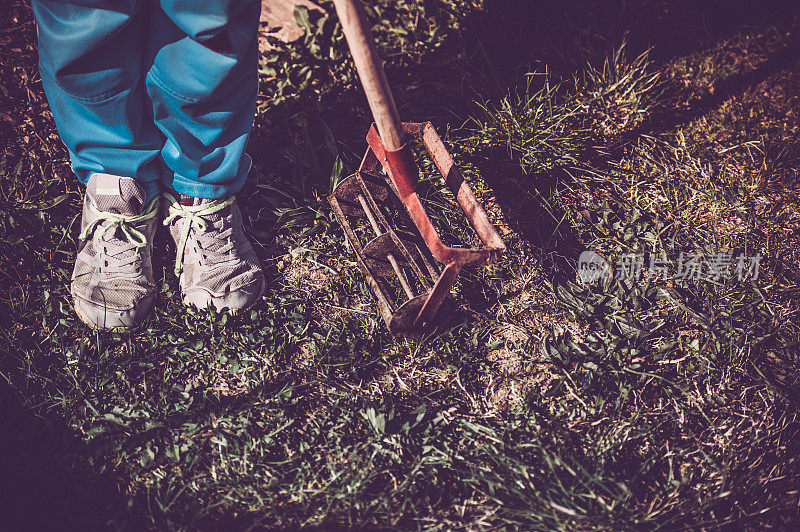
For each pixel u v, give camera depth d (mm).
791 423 1830
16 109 2205
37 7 1447
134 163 1751
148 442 1661
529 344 1944
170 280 1957
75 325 1832
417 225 1737
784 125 2549
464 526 1594
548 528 1571
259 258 2053
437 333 1932
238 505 1599
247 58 1646
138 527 1545
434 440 1729
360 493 1620
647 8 2887
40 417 1677
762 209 2312
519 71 2596
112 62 1540
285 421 1734
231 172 1809
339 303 1992
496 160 2342
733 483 1701
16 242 1936
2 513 1513
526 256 2129
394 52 2549
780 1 2980
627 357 1911
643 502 1670
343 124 2375
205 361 1827
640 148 2443
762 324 2018
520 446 1711
